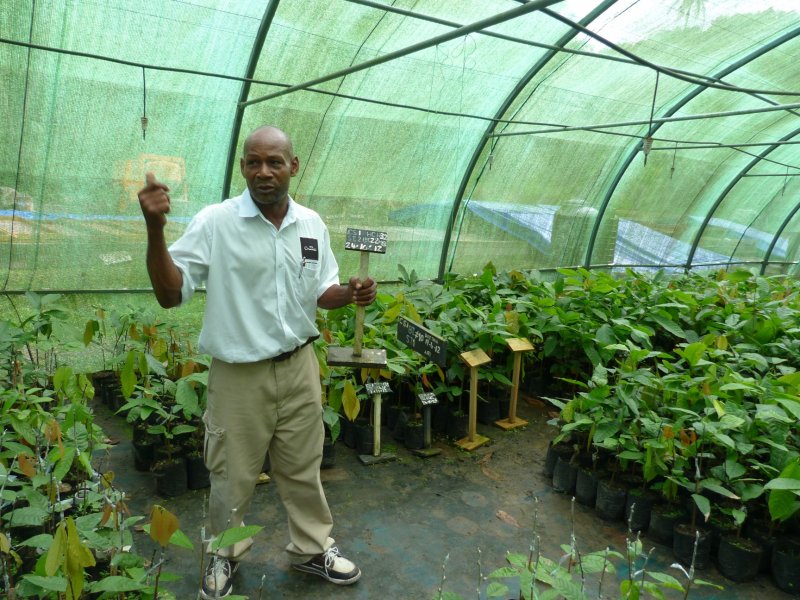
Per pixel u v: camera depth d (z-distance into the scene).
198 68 4.78
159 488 3.28
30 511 1.92
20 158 4.47
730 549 2.83
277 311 2.10
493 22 3.24
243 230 2.03
